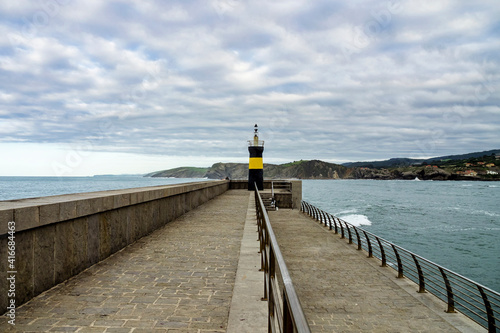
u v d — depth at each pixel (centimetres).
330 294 911
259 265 579
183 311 390
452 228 3791
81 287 471
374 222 4197
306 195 9875
